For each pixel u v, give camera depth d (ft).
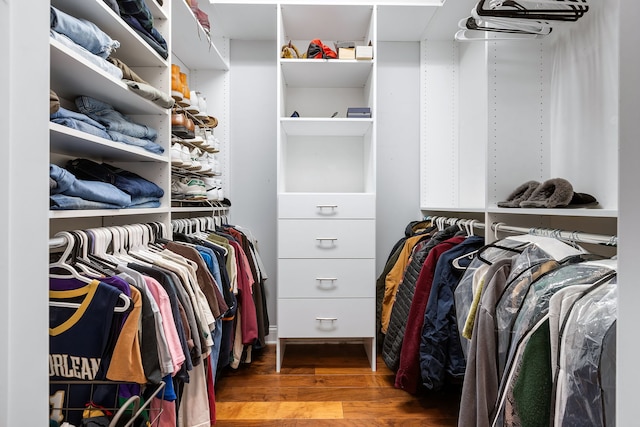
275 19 7.05
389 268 6.91
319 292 6.36
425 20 7.04
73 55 2.82
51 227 3.71
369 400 5.47
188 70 7.80
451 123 7.93
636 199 1.47
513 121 5.06
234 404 5.34
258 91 7.95
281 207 6.34
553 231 3.71
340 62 6.48
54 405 2.72
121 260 3.45
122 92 3.70
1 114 2.10
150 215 4.68
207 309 3.90
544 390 2.43
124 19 3.83
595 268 2.70
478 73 6.95
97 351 2.70
